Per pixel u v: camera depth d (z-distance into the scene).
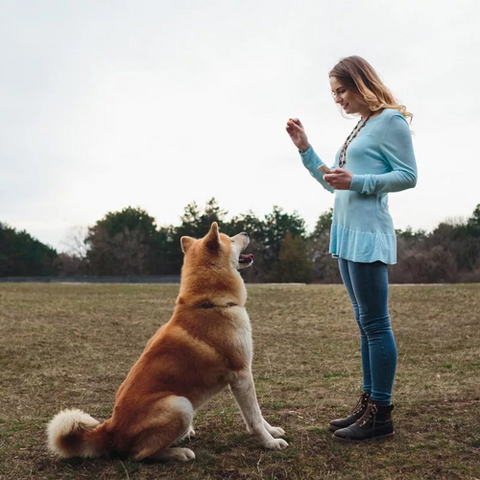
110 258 49.50
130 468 3.32
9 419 4.78
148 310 12.94
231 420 4.39
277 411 4.62
